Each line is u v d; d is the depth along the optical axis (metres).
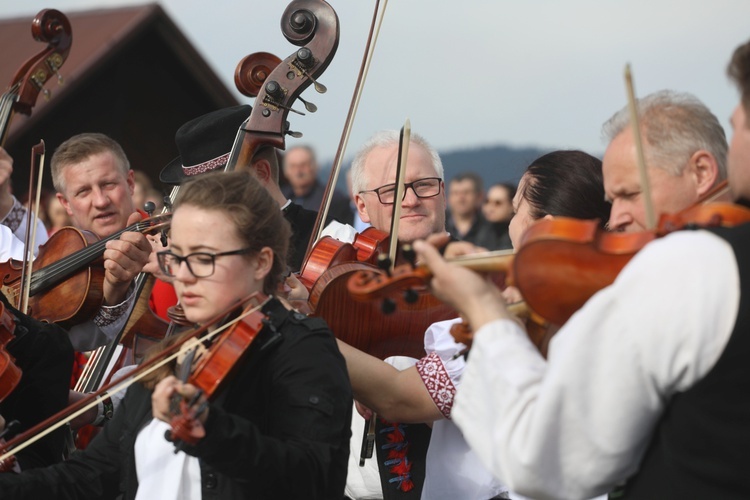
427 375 5.55
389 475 5.95
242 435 4.26
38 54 7.91
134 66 19.38
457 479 5.77
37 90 7.91
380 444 5.98
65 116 18.78
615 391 3.50
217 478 4.67
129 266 7.06
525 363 3.70
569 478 3.58
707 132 4.54
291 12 6.94
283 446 4.39
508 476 3.63
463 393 3.83
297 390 4.58
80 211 8.20
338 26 6.91
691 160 4.46
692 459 3.53
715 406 3.47
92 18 19.52
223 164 7.07
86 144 8.26
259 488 4.35
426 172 6.94
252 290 4.80
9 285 7.44
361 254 6.59
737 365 3.43
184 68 19.53
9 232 8.45
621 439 3.53
